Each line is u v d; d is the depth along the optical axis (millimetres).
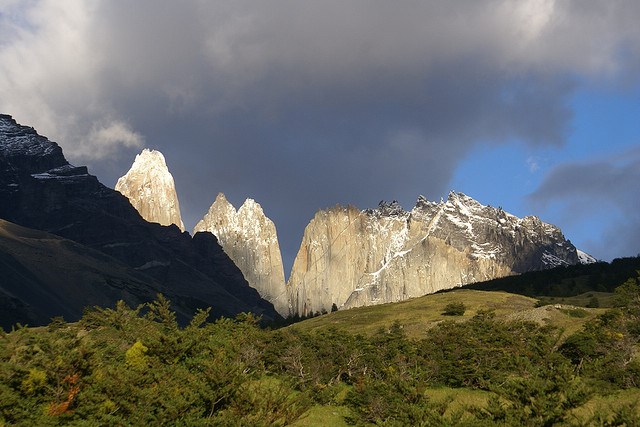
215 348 61656
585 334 66688
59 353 50062
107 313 94625
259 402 48812
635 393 53469
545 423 41406
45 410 45312
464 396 61281
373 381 58250
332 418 54281
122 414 45781
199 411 46188
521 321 94812
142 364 55125
